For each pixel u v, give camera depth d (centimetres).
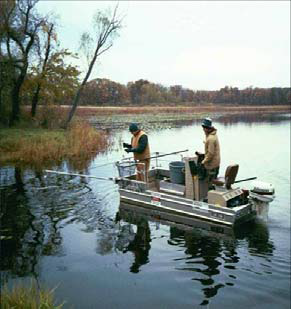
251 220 827
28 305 404
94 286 566
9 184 1158
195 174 842
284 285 573
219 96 10469
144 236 766
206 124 828
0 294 456
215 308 512
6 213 891
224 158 1895
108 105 7938
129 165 968
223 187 841
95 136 2111
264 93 10194
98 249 702
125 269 623
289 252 685
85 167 1460
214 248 708
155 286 569
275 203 1056
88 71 2636
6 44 2194
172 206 868
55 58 2528
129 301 526
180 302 526
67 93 2631
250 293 550
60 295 539
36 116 2572
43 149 1634
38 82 2444
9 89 2330
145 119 4641
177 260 658
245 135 3009
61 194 1056
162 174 1049
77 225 824
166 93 9875
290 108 8812
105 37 2633
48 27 2417
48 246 712
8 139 1755
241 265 638
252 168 1623
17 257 664
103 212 911
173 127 3594
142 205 926
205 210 814
